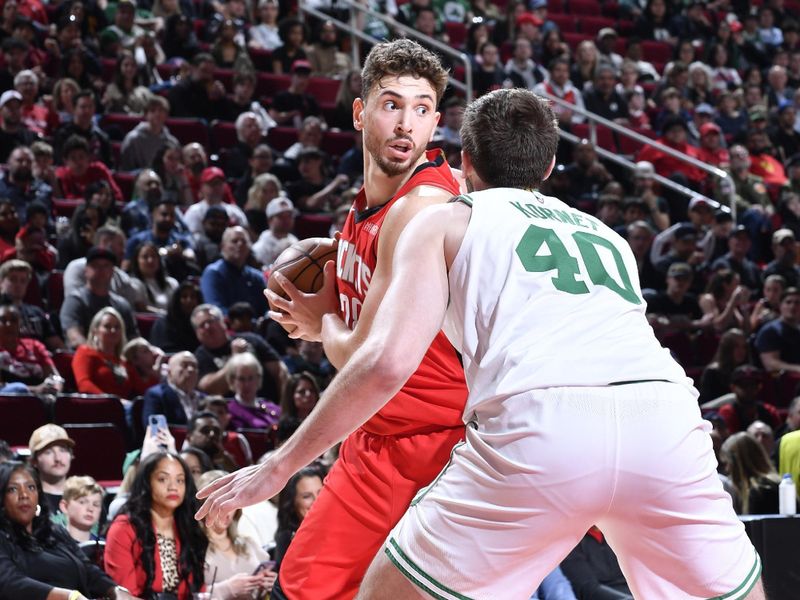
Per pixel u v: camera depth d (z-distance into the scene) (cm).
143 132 1864
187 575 892
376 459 477
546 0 2862
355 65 2380
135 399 1303
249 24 2458
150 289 1538
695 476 391
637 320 410
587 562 926
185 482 906
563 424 382
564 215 428
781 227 2206
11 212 1534
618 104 2392
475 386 401
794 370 1731
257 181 1823
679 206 2159
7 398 1179
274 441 1241
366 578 409
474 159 446
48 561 838
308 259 518
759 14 3003
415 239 410
